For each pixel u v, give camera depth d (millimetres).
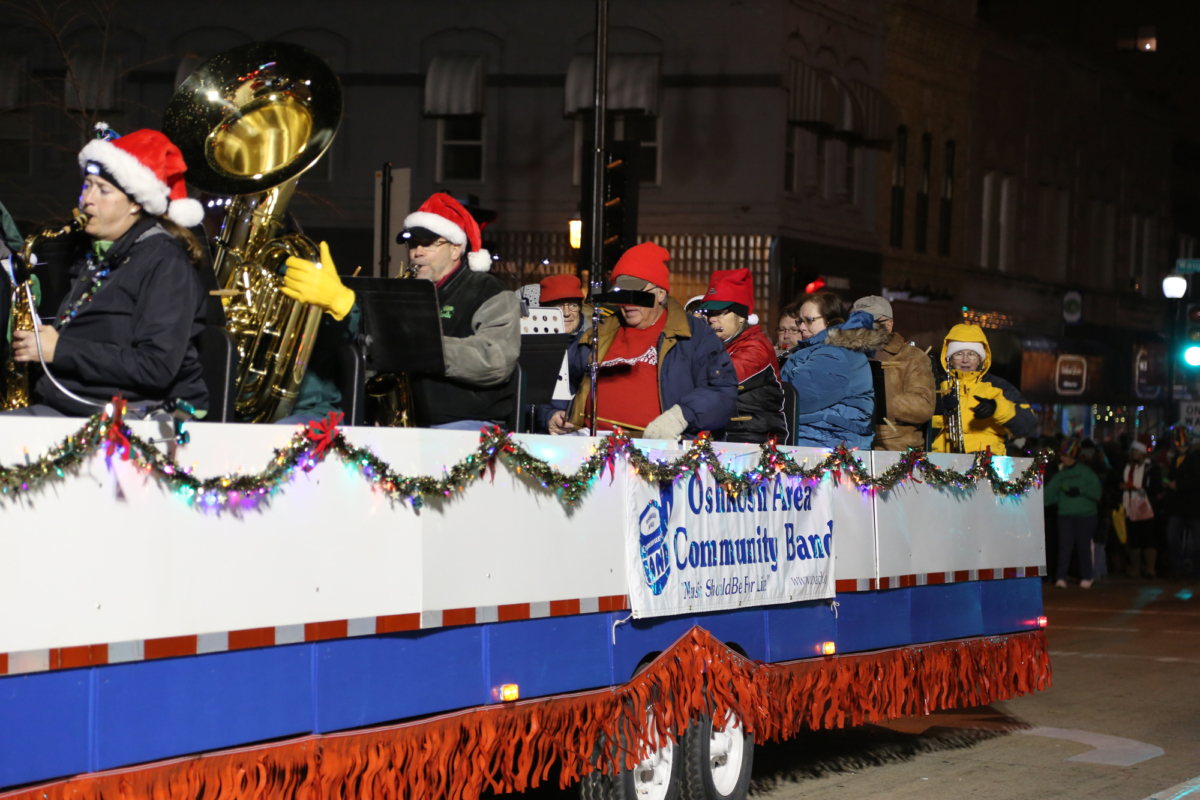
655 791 6129
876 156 28141
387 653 4828
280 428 4441
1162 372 39094
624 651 5859
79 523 3914
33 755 3809
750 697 6383
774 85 24844
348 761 4625
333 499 4609
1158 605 16578
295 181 5230
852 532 7289
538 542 5418
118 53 24438
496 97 25172
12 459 3750
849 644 7277
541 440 5410
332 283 5035
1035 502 9000
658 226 25172
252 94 5160
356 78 25281
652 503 6000
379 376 6012
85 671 3938
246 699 4355
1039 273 35375
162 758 4121
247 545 4344
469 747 5102
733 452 6492
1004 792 7176
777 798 7020
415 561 4891
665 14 25031
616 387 6684
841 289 27016
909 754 8211
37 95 23359
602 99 13859
